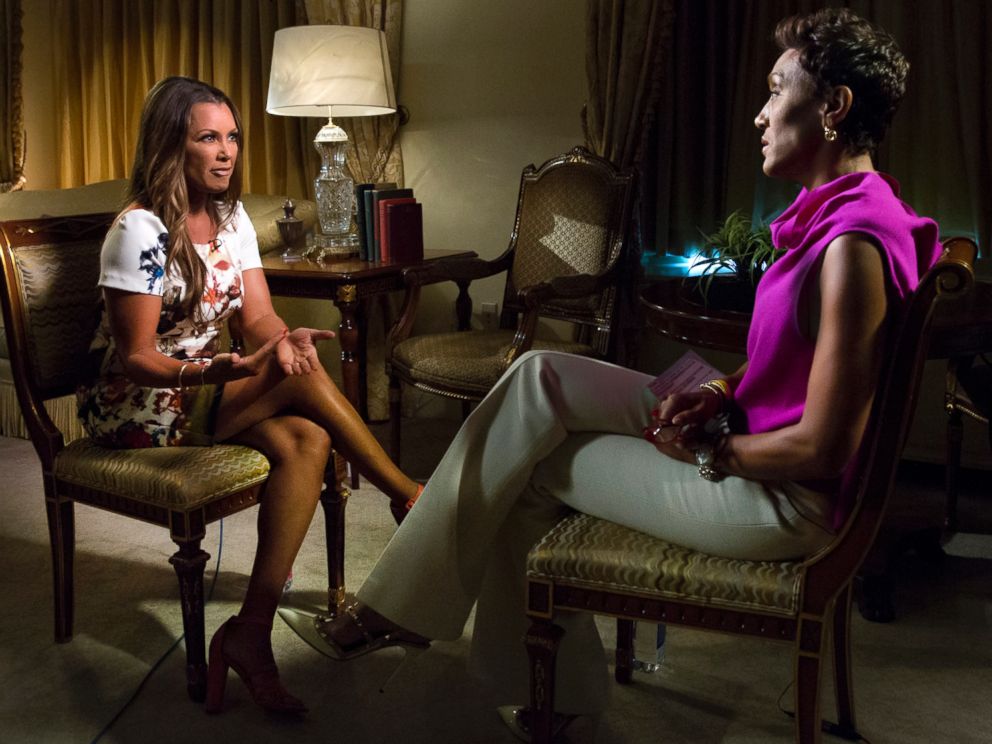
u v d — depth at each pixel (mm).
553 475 1701
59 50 4938
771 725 1960
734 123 3555
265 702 1945
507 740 1911
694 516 1523
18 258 2164
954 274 1276
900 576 2678
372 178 4227
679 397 1522
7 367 3971
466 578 1769
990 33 3131
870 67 1377
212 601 2531
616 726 1957
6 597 2561
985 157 3219
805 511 1456
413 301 3332
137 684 2123
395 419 3332
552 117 3939
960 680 2129
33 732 1935
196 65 4590
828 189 1408
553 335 4043
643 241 3701
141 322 2045
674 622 1536
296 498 2064
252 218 3680
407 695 2084
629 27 3488
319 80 3455
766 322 1438
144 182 2088
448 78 4109
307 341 2000
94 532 3016
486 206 4148
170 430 2143
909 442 3473
